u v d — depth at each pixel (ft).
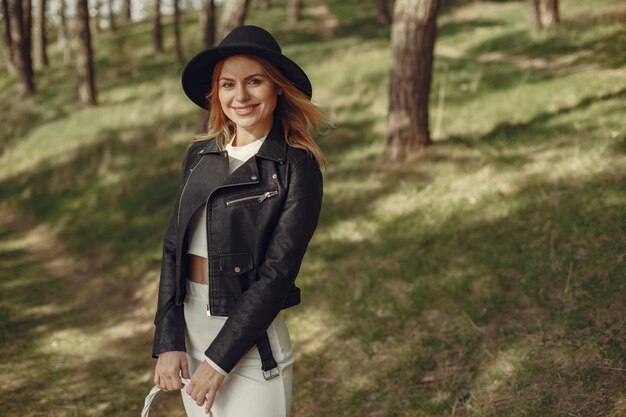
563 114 25.53
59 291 23.38
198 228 6.42
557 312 12.33
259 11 109.91
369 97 38.93
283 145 6.26
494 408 10.42
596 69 35.76
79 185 37.19
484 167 21.04
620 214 14.79
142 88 57.93
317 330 15.15
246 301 6.01
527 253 14.71
